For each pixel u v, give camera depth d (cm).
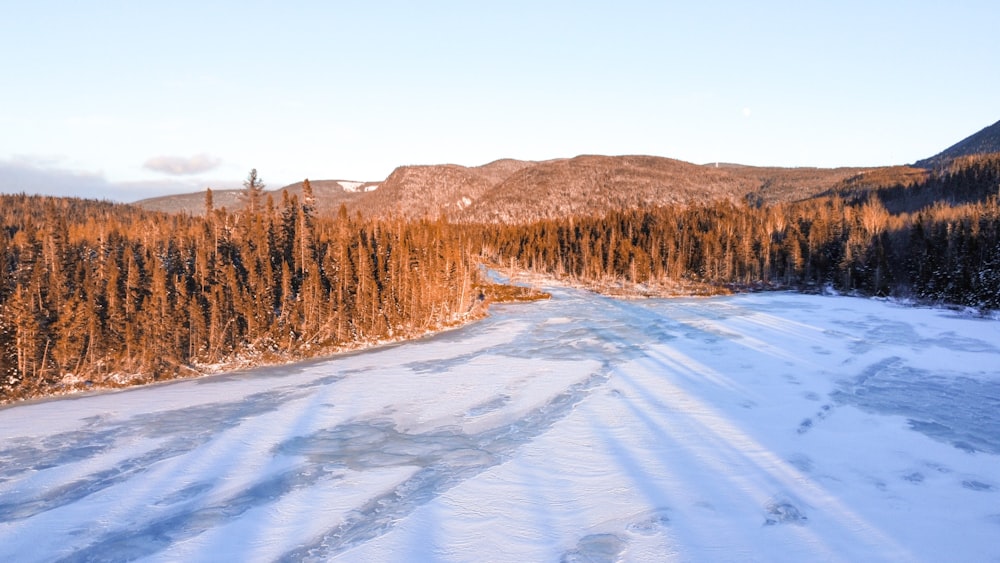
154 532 1834
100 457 2481
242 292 4675
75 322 3922
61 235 4697
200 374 4044
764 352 4338
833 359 4059
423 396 3338
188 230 7031
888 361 3978
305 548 1711
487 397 3291
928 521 1775
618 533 1736
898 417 2791
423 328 5641
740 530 1731
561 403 3138
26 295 3812
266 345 4569
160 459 2445
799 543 1650
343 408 3134
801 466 2212
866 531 1716
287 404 3241
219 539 1780
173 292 4438
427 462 2355
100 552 1722
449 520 1855
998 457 2286
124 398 3453
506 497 2009
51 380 3703
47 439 2712
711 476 2136
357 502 2006
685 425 2712
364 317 5228
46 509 2009
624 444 2492
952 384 3388
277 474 2266
